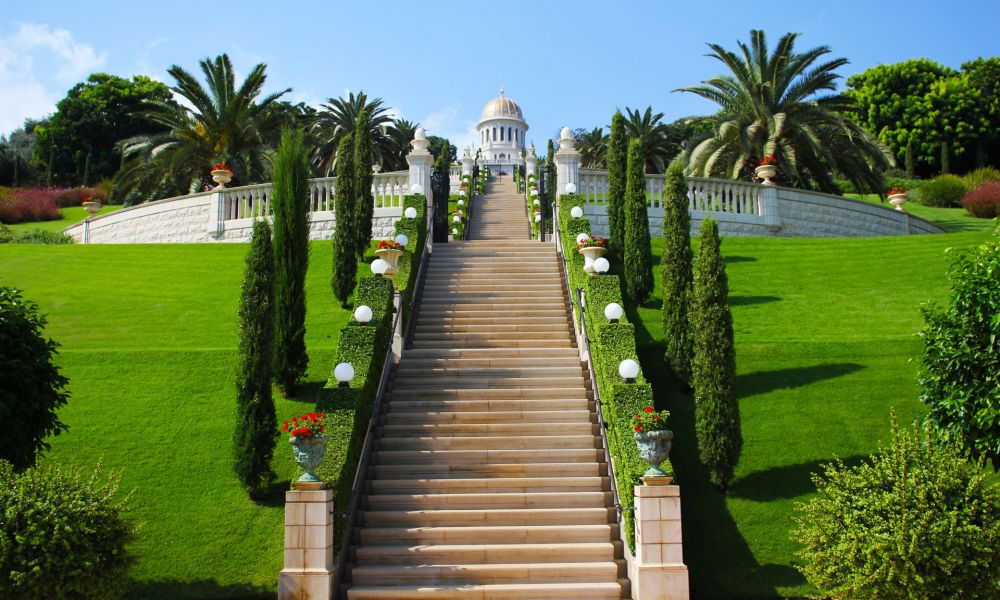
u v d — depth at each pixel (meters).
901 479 8.34
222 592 10.21
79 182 63.03
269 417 12.17
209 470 12.61
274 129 40.19
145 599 10.04
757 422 13.62
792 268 22.17
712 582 10.41
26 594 8.02
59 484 8.87
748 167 34.53
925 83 62.81
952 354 10.31
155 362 15.58
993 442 9.92
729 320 12.51
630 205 19.55
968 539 7.88
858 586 8.09
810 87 33.62
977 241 23.25
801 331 17.16
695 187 26.83
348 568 10.21
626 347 13.32
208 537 11.24
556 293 18.69
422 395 14.16
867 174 33.75
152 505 11.80
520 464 12.25
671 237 15.45
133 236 29.75
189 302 19.83
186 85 35.12
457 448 12.75
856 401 13.96
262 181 37.75
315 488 9.85
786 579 10.43
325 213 25.66
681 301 15.04
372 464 12.41
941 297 19.05
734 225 27.06
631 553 10.17
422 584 10.08
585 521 11.16
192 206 27.81
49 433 10.96
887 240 24.59
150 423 13.68
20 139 69.56
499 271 20.25
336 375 12.31
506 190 42.97
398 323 15.84
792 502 11.81
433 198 25.03
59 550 8.23
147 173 35.88
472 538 10.86
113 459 12.73
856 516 8.44
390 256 16.77
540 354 15.76
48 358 11.02
